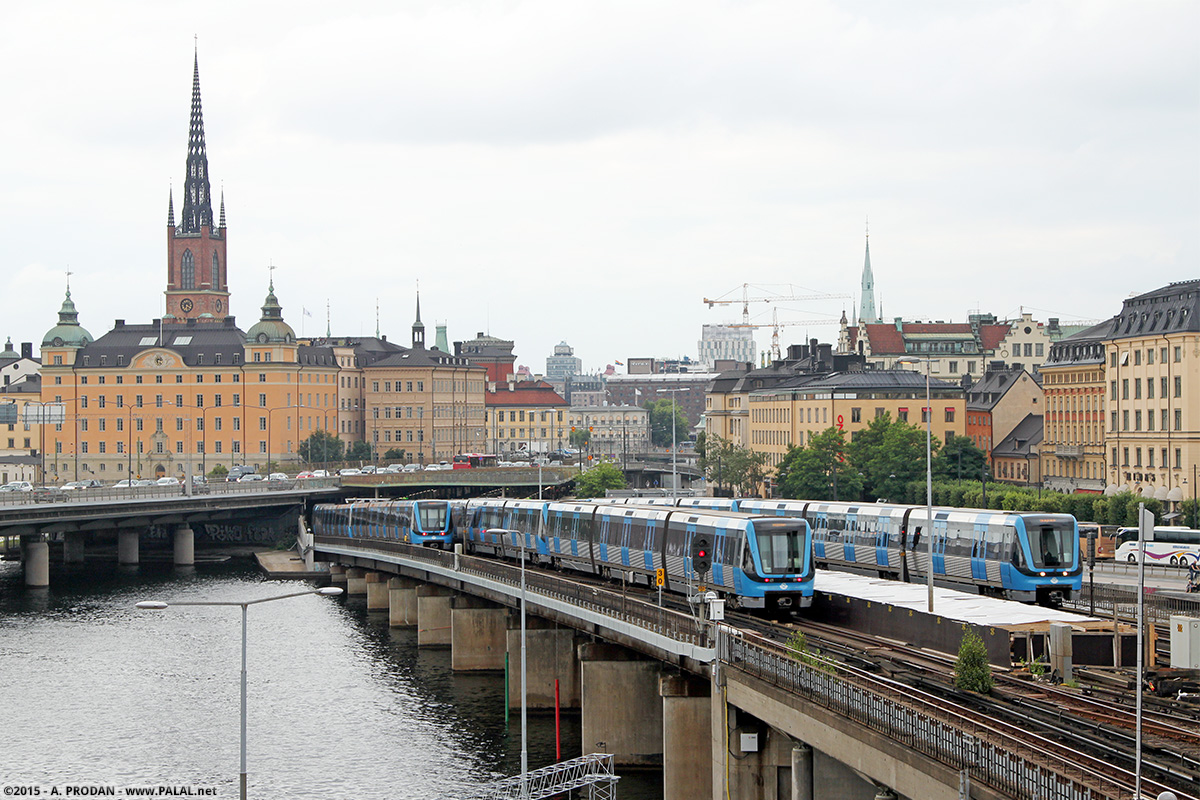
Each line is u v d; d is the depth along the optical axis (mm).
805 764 52781
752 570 71875
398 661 113875
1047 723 45625
